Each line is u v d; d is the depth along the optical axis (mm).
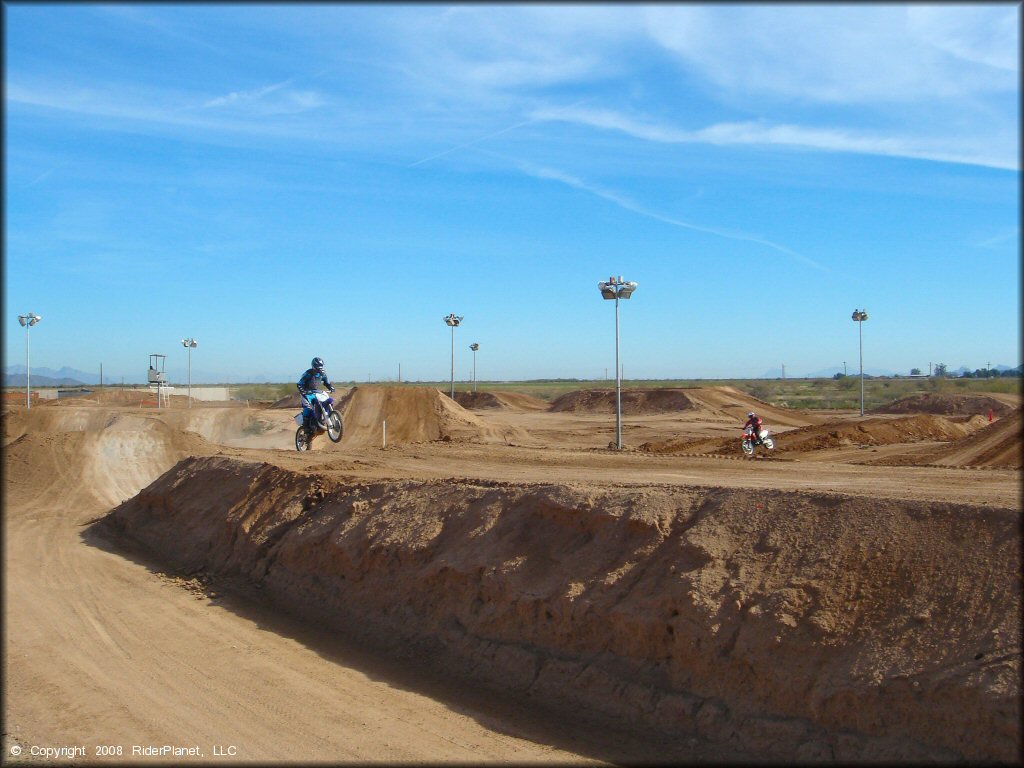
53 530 19594
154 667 10062
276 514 15211
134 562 16453
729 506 9047
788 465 16562
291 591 13086
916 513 7844
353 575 12172
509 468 16906
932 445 27281
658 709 7680
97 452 26031
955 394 62844
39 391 82750
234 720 8398
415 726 8188
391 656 10312
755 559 8203
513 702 8656
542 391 124438
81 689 9305
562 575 9430
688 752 7172
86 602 13234
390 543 11852
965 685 6109
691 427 48156
